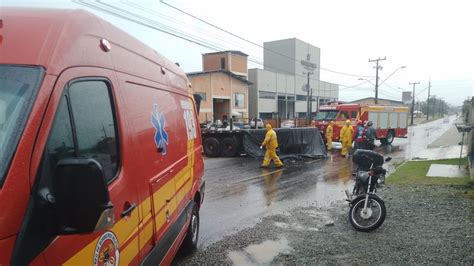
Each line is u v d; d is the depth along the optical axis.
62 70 1.75
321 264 4.64
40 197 1.47
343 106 23.31
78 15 2.03
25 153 1.45
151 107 3.13
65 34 1.83
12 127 1.47
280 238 5.62
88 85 2.03
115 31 2.58
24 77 1.59
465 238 5.41
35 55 1.65
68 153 1.77
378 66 46.78
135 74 2.84
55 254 1.61
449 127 51.91
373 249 5.09
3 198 1.35
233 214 7.05
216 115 50.12
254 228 6.13
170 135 3.71
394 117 25.77
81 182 1.45
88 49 2.07
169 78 4.05
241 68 55.03
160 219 3.19
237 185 10.01
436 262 4.60
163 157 3.36
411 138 31.30
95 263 1.96
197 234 5.29
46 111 1.58
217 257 4.89
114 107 2.35
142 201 2.71
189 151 4.79
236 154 16.95
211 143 17.16
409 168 12.42
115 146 2.33
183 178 4.31
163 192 3.31
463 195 8.15
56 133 1.67
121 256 2.31
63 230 1.49
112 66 2.39
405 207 7.23
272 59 78.12
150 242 2.92
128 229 2.43
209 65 54.09
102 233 2.05
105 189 1.50
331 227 6.14
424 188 8.98
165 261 3.39
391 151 20.38
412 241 5.35
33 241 1.46
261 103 60.75
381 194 8.40
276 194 8.87
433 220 6.35
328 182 10.48
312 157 16.62
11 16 1.78
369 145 14.57
